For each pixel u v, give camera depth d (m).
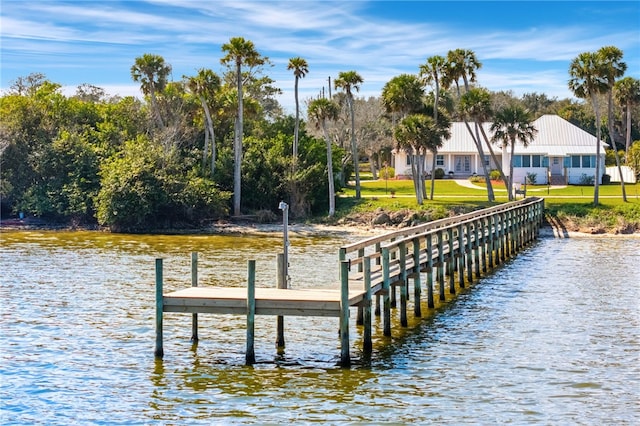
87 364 21.48
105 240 55.28
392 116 96.00
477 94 66.50
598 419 17.39
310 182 69.12
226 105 72.75
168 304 21.59
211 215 65.75
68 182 67.00
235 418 17.44
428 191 76.44
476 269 37.00
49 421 17.30
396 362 21.78
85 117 77.50
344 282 20.67
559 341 24.17
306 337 24.53
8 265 41.41
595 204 62.06
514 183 78.69
